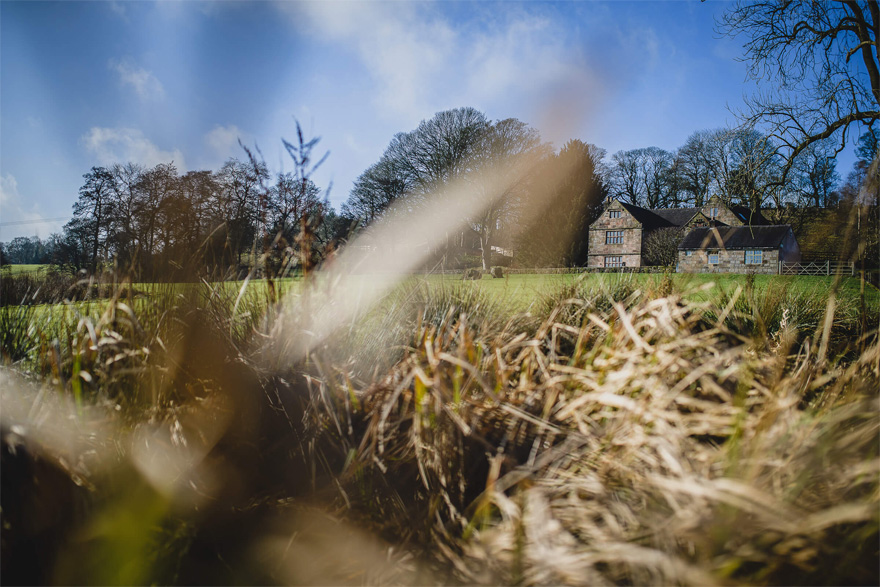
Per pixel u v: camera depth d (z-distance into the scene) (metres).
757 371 1.83
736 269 32.69
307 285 2.17
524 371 1.96
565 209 40.12
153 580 1.31
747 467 1.23
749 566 1.12
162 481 1.63
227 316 2.22
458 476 1.62
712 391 1.69
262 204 2.24
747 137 13.59
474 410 1.71
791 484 1.19
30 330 2.28
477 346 2.10
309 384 1.91
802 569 1.06
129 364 1.83
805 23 12.39
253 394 1.91
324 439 1.85
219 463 1.75
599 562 1.19
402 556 1.39
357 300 2.37
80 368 1.83
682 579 1.02
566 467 1.49
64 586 1.28
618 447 1.46
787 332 2.68
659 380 1.56
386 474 1.73
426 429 1.66
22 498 1.35
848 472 1.19
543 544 1.12
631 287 3.73
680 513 1.10
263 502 1.66
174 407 1.80
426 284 3.14
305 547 1.44
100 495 1.48
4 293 2.38
